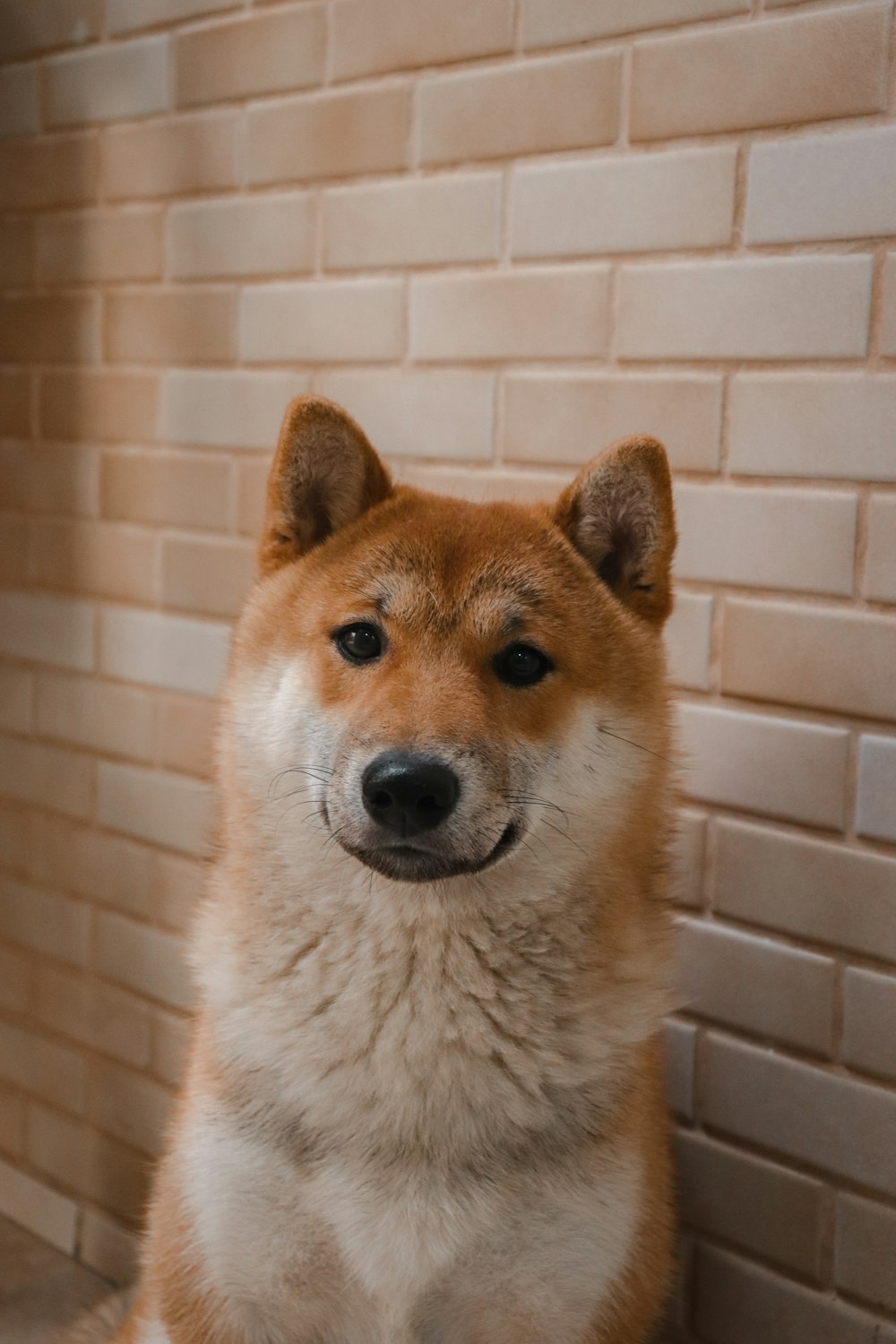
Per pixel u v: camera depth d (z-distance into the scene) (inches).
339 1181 63.6
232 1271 65.0
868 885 72.0
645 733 67.0
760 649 75.2
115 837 106.0
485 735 59.7
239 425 95.9
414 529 67.7
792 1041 75.7
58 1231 110.7
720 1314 79.8
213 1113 66.4
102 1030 107.9
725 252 73.9
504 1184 63.2
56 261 106.1
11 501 111.9
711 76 73.0
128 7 98.3
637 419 78.5
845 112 68.6
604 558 70.0
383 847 59.0
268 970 66.1
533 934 64.1
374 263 88.7
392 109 86.2
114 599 104.8
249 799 67.0
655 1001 67.6
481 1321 65.7
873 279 68.6
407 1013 63.4
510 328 83.1
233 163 94.5
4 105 108.0
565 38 78.2
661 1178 69.3
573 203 79.3
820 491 71.9
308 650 65.7
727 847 77.7
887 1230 72.4
